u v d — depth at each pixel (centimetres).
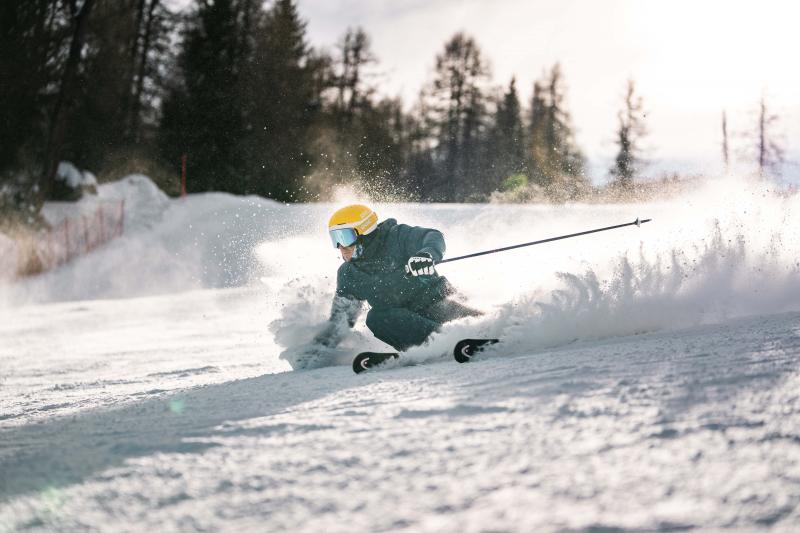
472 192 5588
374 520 150
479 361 427
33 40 2950
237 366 703
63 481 206
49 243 2739
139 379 650
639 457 171
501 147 5781
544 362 352
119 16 3406
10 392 635
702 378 247
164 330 1336
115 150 3816
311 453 207
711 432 184
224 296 2059
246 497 173
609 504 145
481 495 157
